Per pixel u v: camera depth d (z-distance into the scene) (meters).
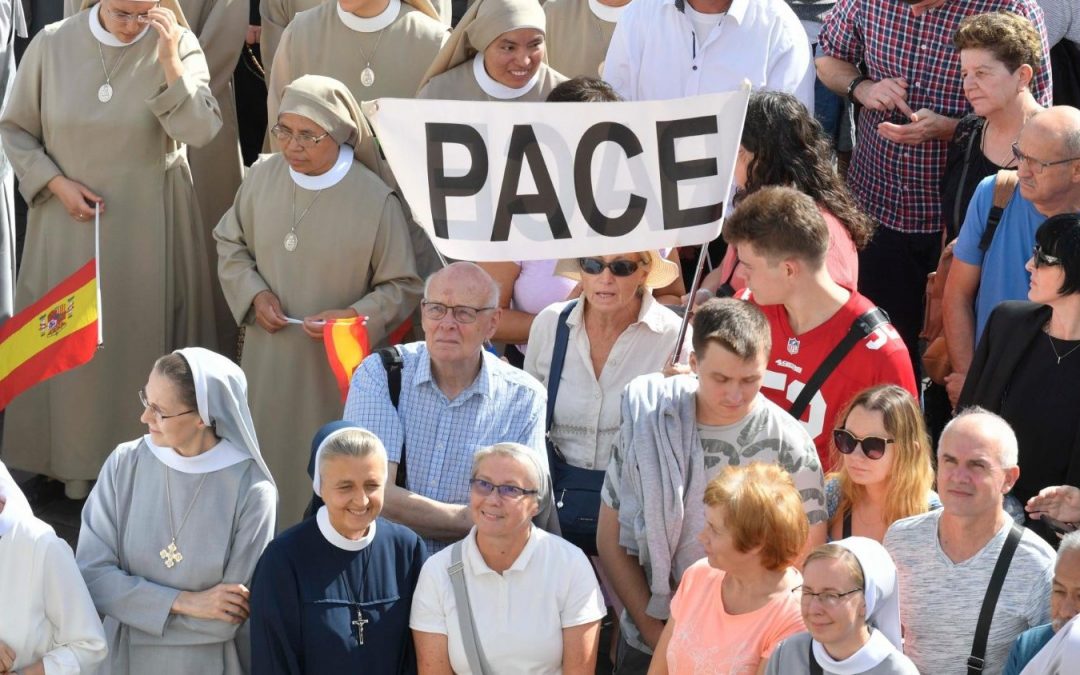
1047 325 7.89
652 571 7.64
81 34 11.34
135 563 7.99
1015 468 6.79
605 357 8.79
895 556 6.98
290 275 10.66
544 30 11.07
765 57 11.06
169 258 11.59
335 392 10.73
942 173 10.67
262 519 8.05
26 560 7.60
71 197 11.21
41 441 11.52
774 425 7.59
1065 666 6.00
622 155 8.05
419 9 12.22
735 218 8.04
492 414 8.33
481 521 7.26
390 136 8.05
